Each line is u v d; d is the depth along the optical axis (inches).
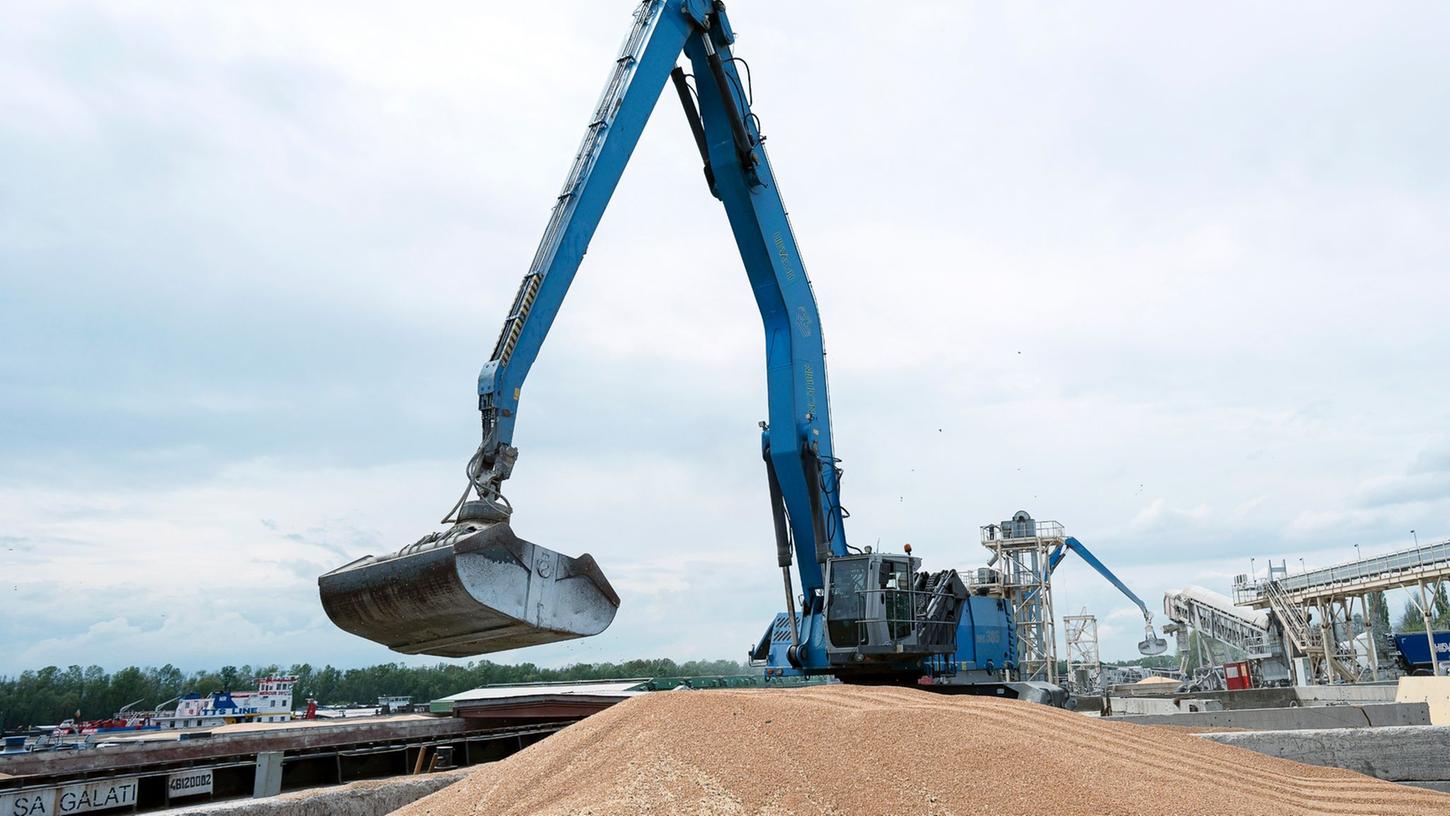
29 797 371.9
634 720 340.5
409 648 458.9
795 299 791.1
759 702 340.5
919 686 737.0
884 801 263.3
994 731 327.6
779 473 763.4
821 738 303.0
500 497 475.5
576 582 453.4
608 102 619.5
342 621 441.1
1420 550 1221.7
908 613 696.4
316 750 518.0
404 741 583.5
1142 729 427.5
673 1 687.1
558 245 552.7
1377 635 1606.8
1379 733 466.3
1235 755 407.2
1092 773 303.3
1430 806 337.4
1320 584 1480.1
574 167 588.1
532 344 525.3
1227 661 2075.5
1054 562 1631.4
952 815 259.0
